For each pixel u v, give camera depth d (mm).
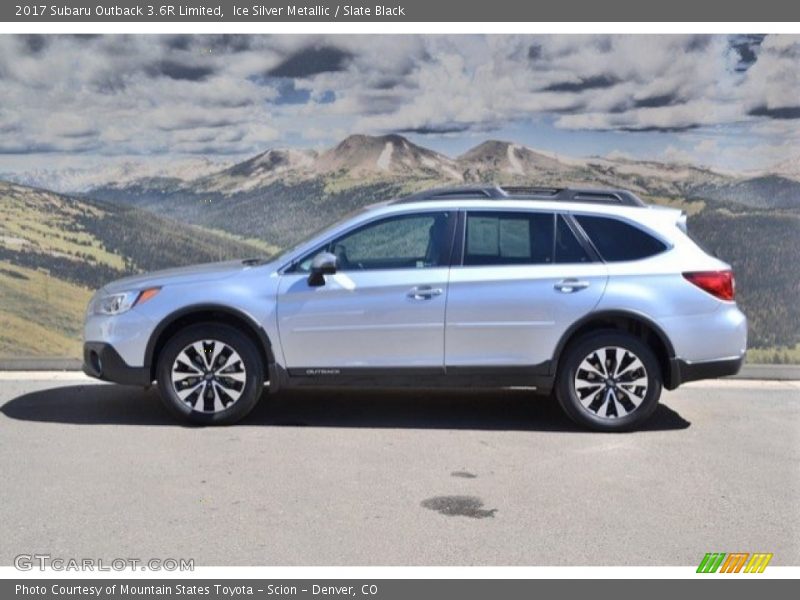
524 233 7445
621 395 7445
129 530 5453
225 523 5562
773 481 6383
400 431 7496
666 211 7570
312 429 7516
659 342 7457
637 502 5969
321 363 7410
